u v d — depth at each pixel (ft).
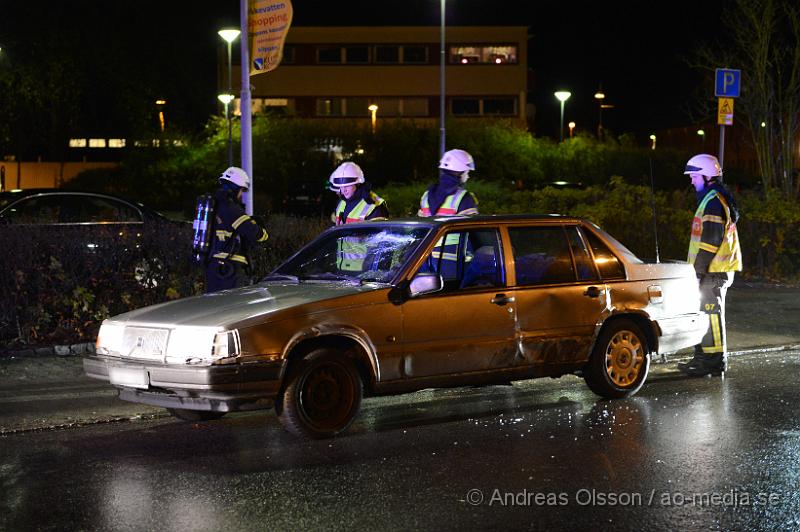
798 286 55.16
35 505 19.22
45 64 136.98
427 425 25.68
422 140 151.23
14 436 25.07
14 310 35.86
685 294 29.71
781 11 80.84
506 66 203.92
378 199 32.12
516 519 18.07
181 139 143.23
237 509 18.79
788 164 77.20
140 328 23.89
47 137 161.38
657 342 29.14
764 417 26.20
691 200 67.46
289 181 143.33
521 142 151.94
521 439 24.03
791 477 20.62
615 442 23.58
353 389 24.34
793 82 77.00
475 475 20.93
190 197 133.39
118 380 23.73
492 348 25.96
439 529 17.57
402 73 204.74
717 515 18.24
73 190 51.55
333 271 27.45
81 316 37.37
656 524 17.78
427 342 24.97
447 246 26.76
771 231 58.23
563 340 27.17
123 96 145.59
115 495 19.81
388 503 19.04
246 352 22.59
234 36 111.34
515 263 26.73
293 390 23.49
